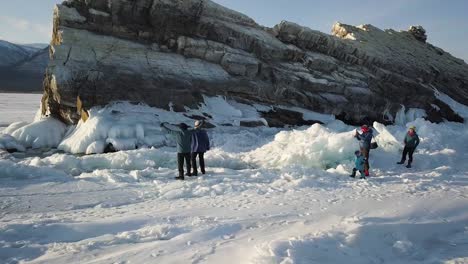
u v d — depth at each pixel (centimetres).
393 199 705
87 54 1795
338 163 1161
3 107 4097
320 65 2659
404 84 3097
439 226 548
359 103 2705
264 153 1285
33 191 795
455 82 3834
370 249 445
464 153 1391
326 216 579
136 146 1471
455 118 3341
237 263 374
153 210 647
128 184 877
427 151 1360
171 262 388
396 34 4122
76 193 788
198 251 418
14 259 416
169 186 853
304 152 1163
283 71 2414
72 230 516
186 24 2152
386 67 3108
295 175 979
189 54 2159
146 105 1783
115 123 1523
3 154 1360
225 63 2222
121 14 1989
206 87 2066
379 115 2845
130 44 1978
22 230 508
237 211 623
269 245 402
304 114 2316
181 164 948
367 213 603
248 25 2552
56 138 1631
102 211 650
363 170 981
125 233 493
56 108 1747
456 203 674
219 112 1991
